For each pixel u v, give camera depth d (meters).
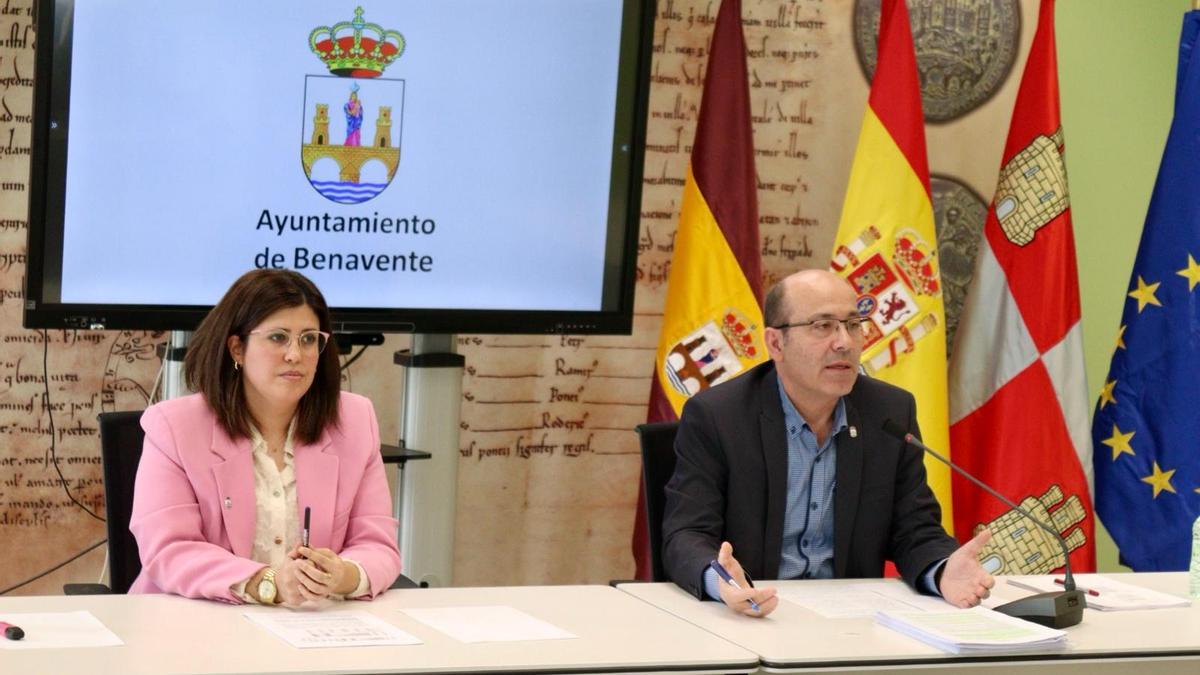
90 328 3.61
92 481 4.22
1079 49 4.87
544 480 4.62
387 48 3.82
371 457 2.85
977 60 4.81
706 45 4.62
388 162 3.86
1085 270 4.91
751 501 2.96
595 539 4.69
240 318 2.67
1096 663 2.37
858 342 2.93
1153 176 4.91
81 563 4.25
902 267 4.16
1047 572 4.14
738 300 4.18
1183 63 4.22
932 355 4.16
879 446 3.04
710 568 2.65
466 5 3.88
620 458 4.68
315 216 3.81
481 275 3.98
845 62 4.74
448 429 4.03
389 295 3.90
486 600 2.56
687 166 4.62
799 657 2.22
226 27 3.68
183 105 3.66
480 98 3.92
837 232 4.57
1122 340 4.27
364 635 2.21
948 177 4.81
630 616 2.47
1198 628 2.56
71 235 3.59
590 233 4.08
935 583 2.76
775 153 4.71
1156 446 4.19
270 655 2.06
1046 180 4.19
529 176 4.00
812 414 3.00
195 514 2.63
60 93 3.53
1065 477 4.16
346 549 2.73
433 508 4.02
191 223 3.70
